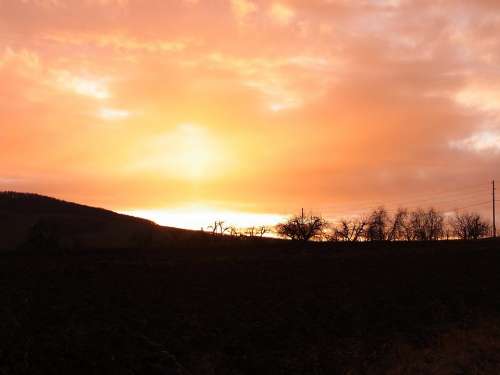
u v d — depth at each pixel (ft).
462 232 418.92
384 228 371.15
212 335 88.48
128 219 394.52
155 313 96.99
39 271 123.44
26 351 73.72
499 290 134.31
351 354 85.87
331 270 150.20
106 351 77.10
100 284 114.21
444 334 98.84
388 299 119.96
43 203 444.55
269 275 137.90
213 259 162.30
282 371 78.02
